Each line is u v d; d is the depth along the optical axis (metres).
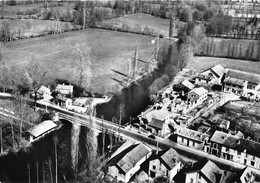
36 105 179.12
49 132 153.75
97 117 172.88
